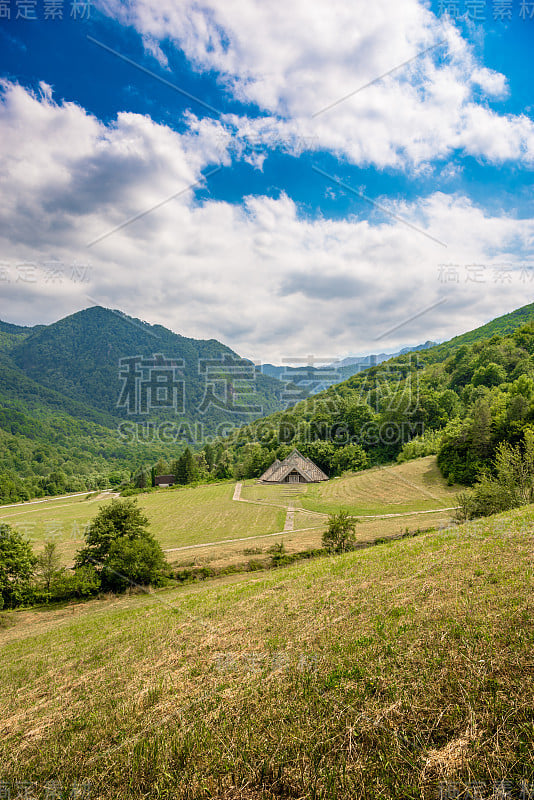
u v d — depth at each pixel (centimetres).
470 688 632
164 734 744
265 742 645
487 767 496
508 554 1339
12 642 2402
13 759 789
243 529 4897
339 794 517
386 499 5512
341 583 1612
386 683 716
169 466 12719
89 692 1135
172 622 1775
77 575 3344
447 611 955
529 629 755
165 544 4544
